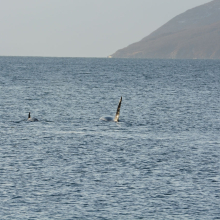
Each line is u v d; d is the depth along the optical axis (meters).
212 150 139.25
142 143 148.00
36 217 84.19
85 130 171.38
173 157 128.50
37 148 136.75
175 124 191.25
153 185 102.19
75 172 110.81
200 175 110.50
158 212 87.38
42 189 98.12
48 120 194.88
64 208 88.38
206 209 89.12
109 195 95.50
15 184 100.88
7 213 85.62
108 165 118.00
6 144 141.62
